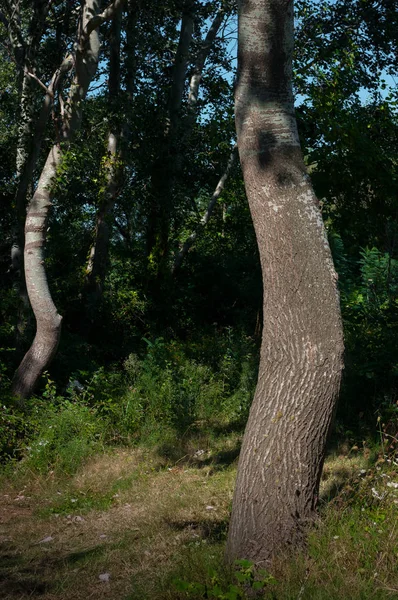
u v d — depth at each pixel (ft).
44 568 18.67
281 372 15.57
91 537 21.63
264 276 16.17
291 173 16.20
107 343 59.36
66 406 35.22
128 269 70.59
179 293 68.74
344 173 33.94
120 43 63.52
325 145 34.40
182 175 71.72
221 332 63.31
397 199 33.86
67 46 59.72
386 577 14.05
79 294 62.95
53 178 40.11
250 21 16.74
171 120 71.82
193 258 74.69
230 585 13.92
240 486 15.69
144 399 37.45
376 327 35.29
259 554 15.19
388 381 31.55
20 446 32.14
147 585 15.84
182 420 35.50
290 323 15.56
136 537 20.81
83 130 54.49
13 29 52.85
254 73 16.72
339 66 41.52
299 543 15.23
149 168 68.03
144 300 67.10
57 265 65.87
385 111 37.06
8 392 37.50
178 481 27.53
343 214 35.19
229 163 69.77
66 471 29.99
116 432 34.73
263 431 15.57
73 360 48.24
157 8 64.08
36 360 38.55
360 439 28.43
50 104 44.29
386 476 18.74
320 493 21.35
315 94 35.04
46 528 23.15
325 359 15.39
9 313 59.47
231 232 78.54
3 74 70.59
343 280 51.16
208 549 17.40
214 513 22.48
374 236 38.42
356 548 15.15
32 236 39.42
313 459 15.46
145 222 78.54
